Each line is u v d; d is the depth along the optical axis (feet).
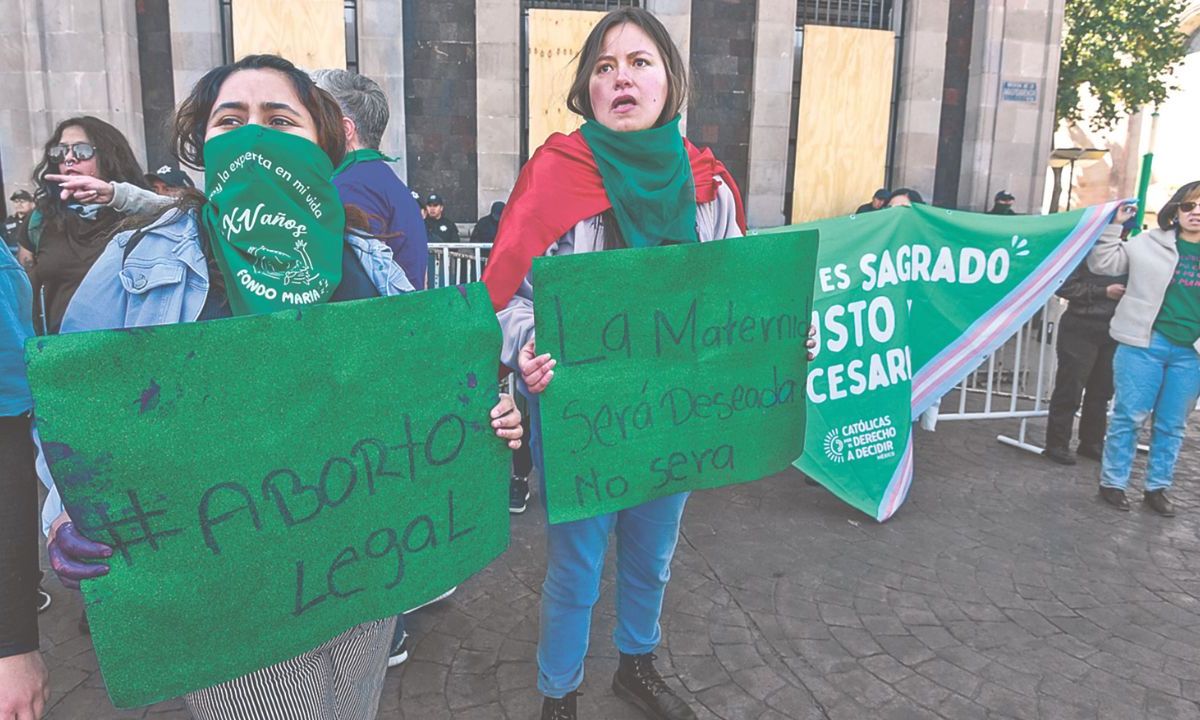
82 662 9.12
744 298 6.93
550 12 29.27
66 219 8.93
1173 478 16.02
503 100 29.09
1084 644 9.64
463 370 4.83
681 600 10.61
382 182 8.50
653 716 7.97
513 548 12.21
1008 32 30.68
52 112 27.32
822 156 31.78
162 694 3.86
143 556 3.72
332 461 4.28
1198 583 11.31
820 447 13.12
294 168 4.31
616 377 6.41
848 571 11.54
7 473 3.48
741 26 30.50
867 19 31.76
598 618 10.11
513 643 9.56
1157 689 8.73
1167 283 13.23
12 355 3.51
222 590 3.97
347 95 8.73
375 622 4.89
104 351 3.50
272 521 4.09
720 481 7.14
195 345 3.75
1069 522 13.52
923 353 13.74
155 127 28.45
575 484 6.37
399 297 4.44
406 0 28.58
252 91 4.36
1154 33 46.42
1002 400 23.26
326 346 4.18
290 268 4.34
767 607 10.44
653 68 6.39
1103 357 16.40
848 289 12.98
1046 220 13.85
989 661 9.23
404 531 4.66
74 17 26.76
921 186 31.99
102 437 3.54
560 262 5.97
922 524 13.34
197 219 4.30
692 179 6.88
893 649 9.47
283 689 4.41
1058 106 48.34
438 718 8.14
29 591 3.52
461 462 4.90
